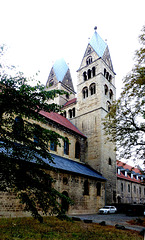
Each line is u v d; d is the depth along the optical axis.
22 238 8.84
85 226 13.46
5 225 11.49
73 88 53.22
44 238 9.15
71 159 31.34
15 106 8.23
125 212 28.94
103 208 28.03
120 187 43.78
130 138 19.28
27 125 9.04
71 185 24.06
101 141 33.53
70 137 32.31
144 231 11.91
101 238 10.08
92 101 37.94
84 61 43.75
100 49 42.34
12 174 7.70
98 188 30.05
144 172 19.48
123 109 19.45
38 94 8.86
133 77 17.83
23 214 16.50
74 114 41.00
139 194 54.16
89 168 32.78
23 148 8.58
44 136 8.97
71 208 23.23
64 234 10.38
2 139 8.19
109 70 42.69
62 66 51.88
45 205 8.12
